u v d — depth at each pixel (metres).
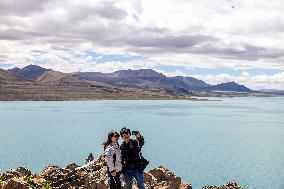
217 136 171.12
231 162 107.19
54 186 23.52
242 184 80.25
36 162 101.81
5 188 20.33
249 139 162.88
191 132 184.62
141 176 17.73
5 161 102.88
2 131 179.00
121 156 17.62
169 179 28.67
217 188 34.19
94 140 148.12
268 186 78.81
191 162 105.94
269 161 109.88
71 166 29.64
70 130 183.62
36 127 197.00
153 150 127.94
